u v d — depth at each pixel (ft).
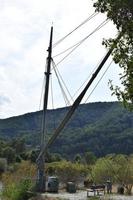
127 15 42.42
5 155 399.65
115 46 44.29
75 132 636.89
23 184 114.42
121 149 569.23
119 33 44.04
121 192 144.15
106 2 43.57
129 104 44.68
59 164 181.06
